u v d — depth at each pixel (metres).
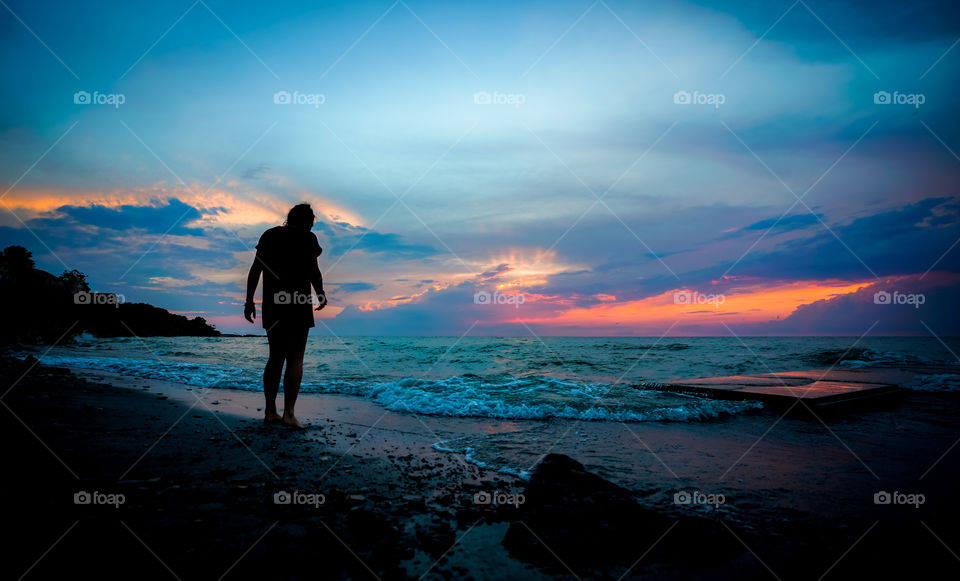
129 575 1.60
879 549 2.01
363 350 18.67
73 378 6.82
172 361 12.51
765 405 5.96
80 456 2.92
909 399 6.77
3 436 3.20
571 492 2.46
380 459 3.39
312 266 4.55
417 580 1.73
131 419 4.21
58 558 1.68
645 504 2.51
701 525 2.23
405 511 2.39
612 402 5.96
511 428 4.74
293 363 4.42
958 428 4.73
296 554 1.84
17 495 2.22
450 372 10.92
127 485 2.47
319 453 3.44
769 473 3.14
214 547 1.85
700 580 1.76
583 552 1.96
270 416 4.46
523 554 1.94
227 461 3.07
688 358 15.61
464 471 3.17
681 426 4.88
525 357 15.56
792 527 2.24
